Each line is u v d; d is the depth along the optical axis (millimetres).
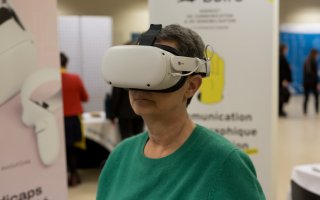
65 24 6047
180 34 771
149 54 715
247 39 2104
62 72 3457
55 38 1665
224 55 2127
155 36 776
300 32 9734
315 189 1719
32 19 1547
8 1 1437
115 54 753
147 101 769
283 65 8031
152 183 836
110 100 3541
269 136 2162
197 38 809
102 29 6180
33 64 1562
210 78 2154
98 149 4379
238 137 2184
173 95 762
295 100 10117
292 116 8180
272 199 2203
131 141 982
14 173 1519
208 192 750
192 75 787
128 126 3516
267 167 2176
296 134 6094
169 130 831
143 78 720
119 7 7082
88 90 6199
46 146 1661
